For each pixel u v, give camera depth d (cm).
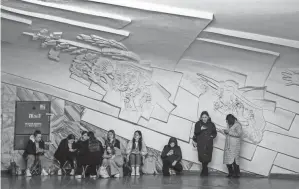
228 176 1398
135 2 1262
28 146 1383
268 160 1456
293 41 1341
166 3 1265
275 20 1277
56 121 1463
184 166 1478
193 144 1441
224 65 1466
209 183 1173
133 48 1440
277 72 1446
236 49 1397
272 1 1205
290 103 1454
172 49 1424
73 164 1412
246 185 1132
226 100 1481
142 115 1497
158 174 1478
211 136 1415
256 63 1434
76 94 1478
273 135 1460
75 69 1470
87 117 1480
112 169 1373
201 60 1466
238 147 1382
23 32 1350
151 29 1352
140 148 1450
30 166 1383
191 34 1356
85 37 1380
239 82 1477
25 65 1445
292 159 1448
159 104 1495
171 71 1492
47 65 1457
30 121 1448
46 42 1384
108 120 1486
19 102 1447
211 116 1487
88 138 1360
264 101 1468
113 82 1492
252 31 1338
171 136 1490
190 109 1491
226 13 1273
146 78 1500
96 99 1486
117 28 1352
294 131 1452
